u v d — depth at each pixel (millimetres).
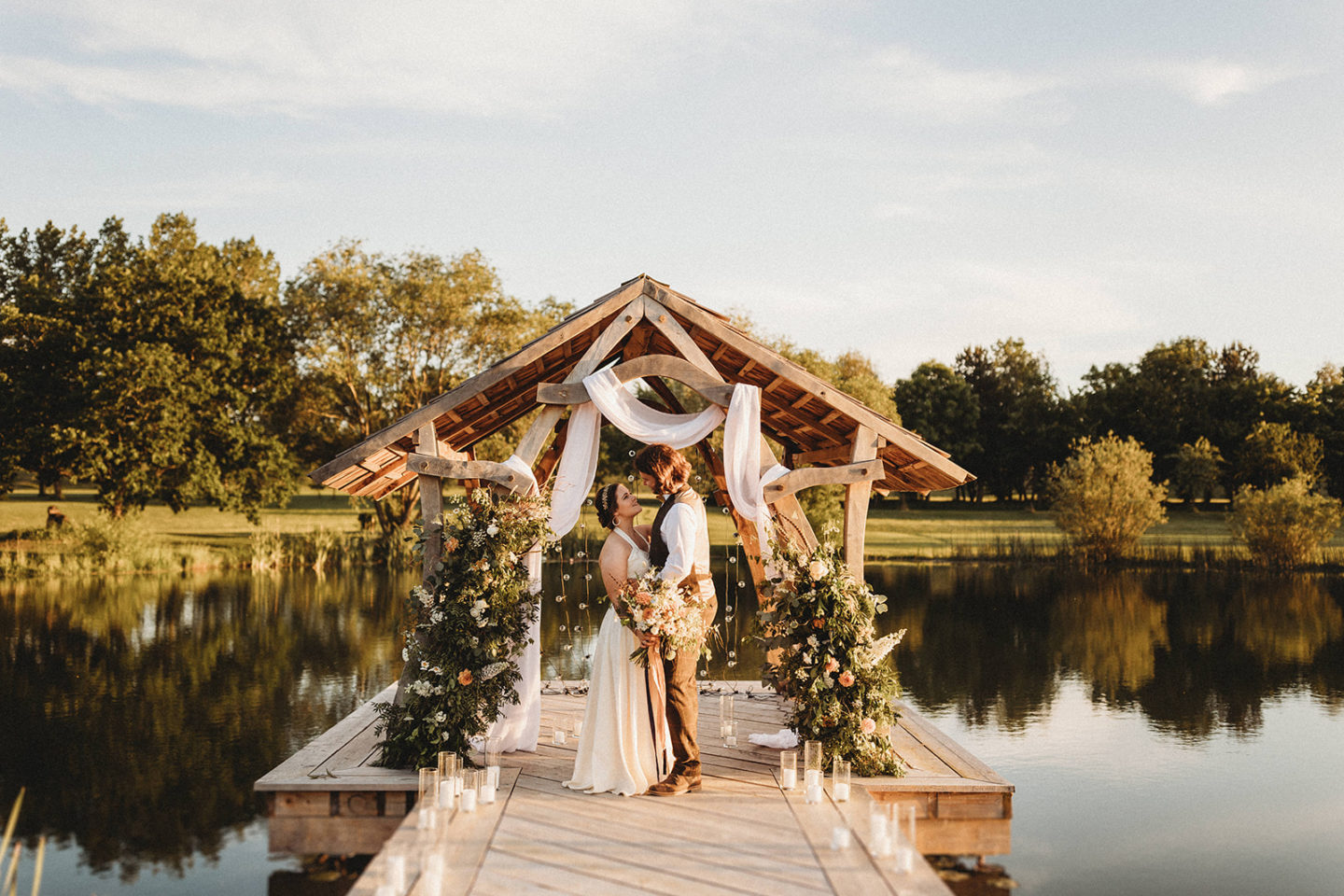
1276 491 25000
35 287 30469
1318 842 6293
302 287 30406
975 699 10633
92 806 6910
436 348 30453
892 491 8320
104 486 25703
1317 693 10984
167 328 27031
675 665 5441
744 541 7633
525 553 6039
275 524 36594
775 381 6676
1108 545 26000
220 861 5836
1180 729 9344
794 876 4152
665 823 4883
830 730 5949
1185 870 5797
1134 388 49656
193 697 10547
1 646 13734
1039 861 5906
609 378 6082
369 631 15172
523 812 5066
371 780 5570
